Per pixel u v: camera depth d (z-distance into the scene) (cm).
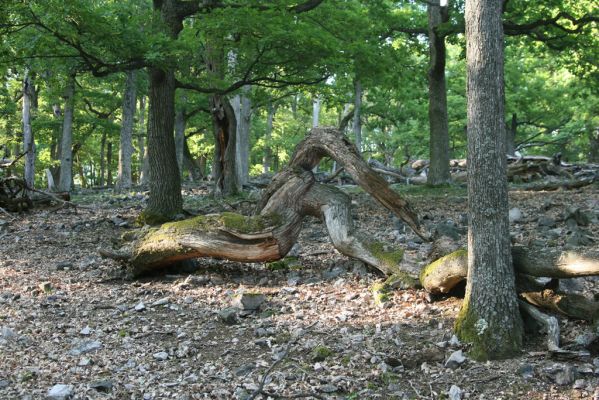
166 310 659
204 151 4088
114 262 885
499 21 493
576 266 491
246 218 733
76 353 530
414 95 2316
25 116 2083
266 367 487
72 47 1034
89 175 5672
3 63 1023
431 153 1866
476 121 495
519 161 2025
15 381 470
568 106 3678
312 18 1380
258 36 1118
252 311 637
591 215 1101
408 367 477
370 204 1480
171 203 1193
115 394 448
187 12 1191
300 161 761
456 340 500
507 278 493
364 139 4878
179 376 478
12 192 1475
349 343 528
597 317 523
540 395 421
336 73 1284
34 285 769
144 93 2464
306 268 816
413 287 664
